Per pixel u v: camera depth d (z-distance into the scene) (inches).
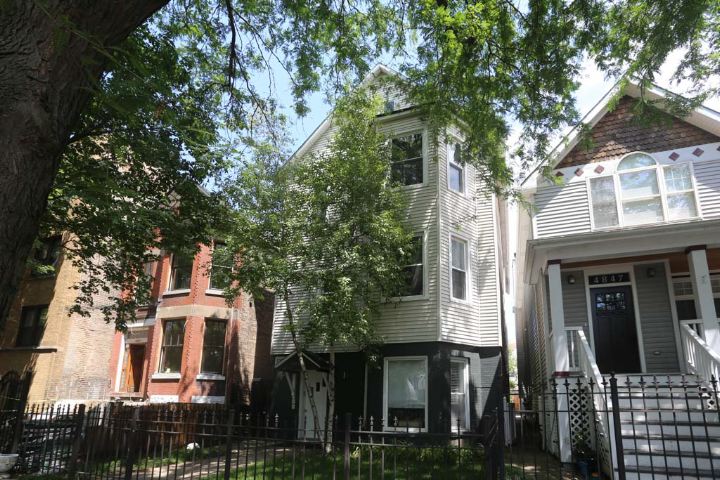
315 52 422.3
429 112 443.5
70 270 743.7
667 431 350.6
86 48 155.4
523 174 470.0
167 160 446.9
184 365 717.9
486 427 234.4
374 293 560.1
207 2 395.2
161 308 772.0
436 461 431.8
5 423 413.4
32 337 745.0
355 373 574.9
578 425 408.5
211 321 758.5
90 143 439.8
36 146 145.2
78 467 378.6
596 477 356.2
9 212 139.9
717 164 487.2
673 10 332.8
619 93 425.1
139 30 388.5
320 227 498.3
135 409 326.6
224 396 730.8
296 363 570.6
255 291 503.5
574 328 452.8
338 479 348.2
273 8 405.4
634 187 510.3
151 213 422.9
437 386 515.5
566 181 535.5
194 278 753.0
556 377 433.1
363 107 529.0
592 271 531.2
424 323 538.0
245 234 501.0
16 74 142.0
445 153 598.9
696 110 490.9
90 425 357.7
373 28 410.9
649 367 487.8
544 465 409.4
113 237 484.7
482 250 620.1
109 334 780.0
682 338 457.4
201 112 440.5
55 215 482.6
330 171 512.4
